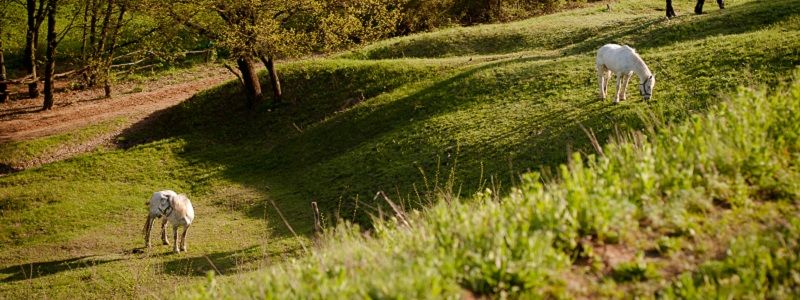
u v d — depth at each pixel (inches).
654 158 332.5
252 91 1400.1
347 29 1339.8
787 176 316.2
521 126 896.3
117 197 1079.6
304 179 1032.8
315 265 310.0
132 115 1502.2
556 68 1101.7
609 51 822.5
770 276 252.4
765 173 320.8
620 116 787.4
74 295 694.5
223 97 1465.3
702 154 324.2
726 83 807.7
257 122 1350.9
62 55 1948.8
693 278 258.2
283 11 1304.1
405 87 1286.9
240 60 1384.1
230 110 1417.3
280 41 1280.8
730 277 253.1
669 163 329.4
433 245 289.7
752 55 883.4
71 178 1181.7
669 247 277.4
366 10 1398.9
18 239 950.4
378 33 1417.3
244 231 864.3
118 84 1774.1
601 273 267.9
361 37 1422.2
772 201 305.6
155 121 1441.9
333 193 938.1
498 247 270.7
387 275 264.7
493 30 1624.0
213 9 1286.9
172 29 1344.7
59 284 727.7
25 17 2003.0
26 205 1067.9
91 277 738.8
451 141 941.8
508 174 775.7
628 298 251.9
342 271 271.4
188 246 829.8
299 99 1380.4
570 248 281.4
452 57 1512.1
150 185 1131.9
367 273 277.0
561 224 284.8
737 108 371.9
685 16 1305.4
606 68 855.1
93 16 1646.2
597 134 770.2
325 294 262.4
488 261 265.1
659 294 250.2
